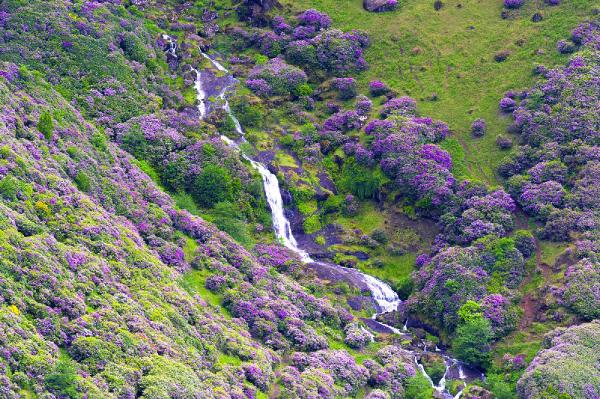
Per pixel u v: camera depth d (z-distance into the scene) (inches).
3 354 3193.9
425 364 4562.0
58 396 3211.1
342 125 5871.1
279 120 5885.8
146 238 4554.6
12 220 3762.3
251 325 4407.0
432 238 5290.4
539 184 5236.2
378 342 4704.7
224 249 4771.2
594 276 4658.0
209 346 4005.9
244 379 3973.9
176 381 3570.4
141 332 3737.7
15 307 3408.0
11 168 4013.3
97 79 5516.7
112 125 5319.9
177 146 5354.3
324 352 4389.8
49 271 3646.7
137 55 5866.1
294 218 5442.9
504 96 5861.2
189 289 4367.6
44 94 4815.5
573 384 4124.0
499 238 5012.3
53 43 5551.2
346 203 5526.6
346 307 4889.3
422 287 4958.2
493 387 4360.2
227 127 5733.3
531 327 4628.4
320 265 5147.6
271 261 5014.8
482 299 4751.5
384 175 5546.3
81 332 3540.8
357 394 4281.5
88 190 4448.8
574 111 5497.1
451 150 5649.6
